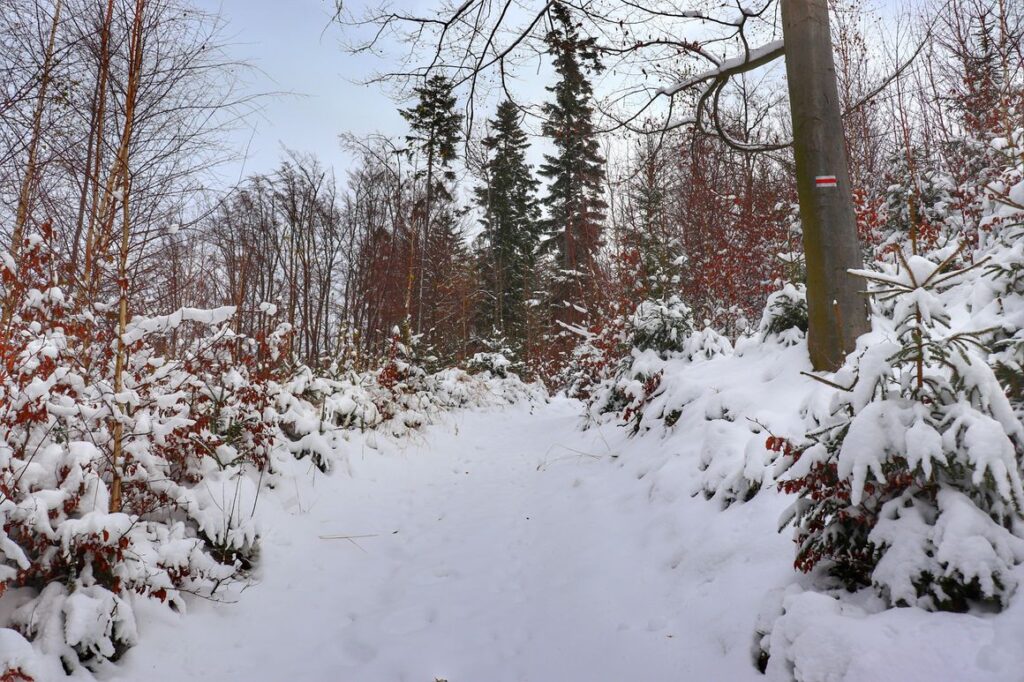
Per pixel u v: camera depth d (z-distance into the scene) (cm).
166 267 441
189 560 358
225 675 306
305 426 630
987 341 312
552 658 301
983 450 196
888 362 228
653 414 648
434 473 763
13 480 292
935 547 200
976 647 172
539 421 1249
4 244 385
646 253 955
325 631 361
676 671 261
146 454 353
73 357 348
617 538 424
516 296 2503
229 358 496
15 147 390
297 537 482
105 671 285
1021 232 501
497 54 675
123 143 356
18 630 278
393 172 1648
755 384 536
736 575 307
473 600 383
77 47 385
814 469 234
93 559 300
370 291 1689
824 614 205
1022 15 852
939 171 880
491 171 1600
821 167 509
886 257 718
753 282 928
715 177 1108
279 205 1495
